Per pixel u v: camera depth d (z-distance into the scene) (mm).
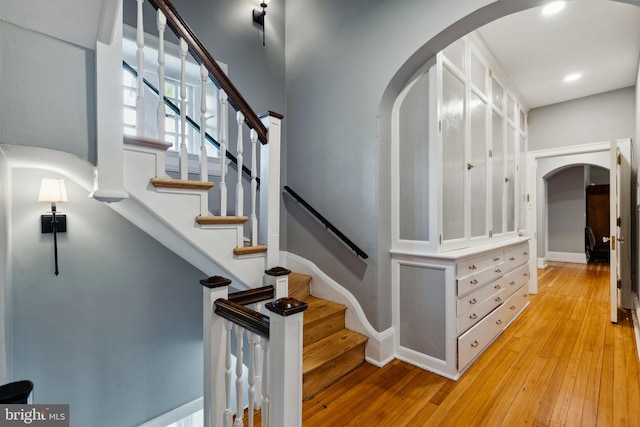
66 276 2033
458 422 1714
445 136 2436
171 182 1514
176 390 2537
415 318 2385
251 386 1393
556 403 1872
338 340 2359
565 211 7320
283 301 1188
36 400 1937
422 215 2375
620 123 4035
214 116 2812
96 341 2156
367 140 2457
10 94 1100
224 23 2805
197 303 2641
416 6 2180
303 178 3008
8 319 1751
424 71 2354
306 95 3014
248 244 2115
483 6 1869
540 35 2934
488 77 3195
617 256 3377
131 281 2301
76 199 2068
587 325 3176
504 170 3604
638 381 2100
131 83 2461
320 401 1918
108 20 1210
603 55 3256
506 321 3107
